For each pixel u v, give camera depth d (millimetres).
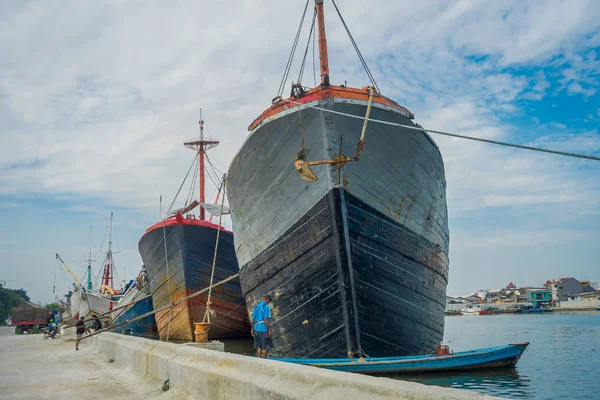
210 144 29594
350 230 11586
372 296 11953
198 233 21109
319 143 11406
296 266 12641
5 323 97562
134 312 29094
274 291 13375
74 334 26266
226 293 22125
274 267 13336
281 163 12406
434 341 14117
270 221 13273
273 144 12328
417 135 12328
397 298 12547
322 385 3529
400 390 2945
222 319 22375
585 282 106625
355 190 11656
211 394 5059
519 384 11703
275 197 12938
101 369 9922
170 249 21688
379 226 12188
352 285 11625
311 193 11930
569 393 11164
